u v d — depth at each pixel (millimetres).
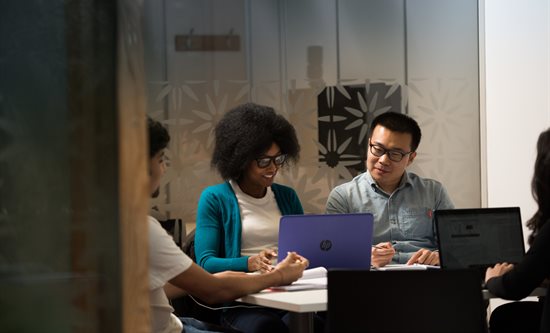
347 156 4926
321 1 4898
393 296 2516
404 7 5059
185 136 4605
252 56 4754
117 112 2445
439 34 5113
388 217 4055
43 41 2604
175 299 3717
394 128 3955
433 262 3686
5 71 2631
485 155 5164
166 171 4570
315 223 3291
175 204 4578
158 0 4566
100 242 2516
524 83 4953
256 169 3719
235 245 3650
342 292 2510
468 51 5156
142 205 2393
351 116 4941
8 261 2572
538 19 4871
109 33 2523
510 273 2887
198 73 4641
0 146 2600
